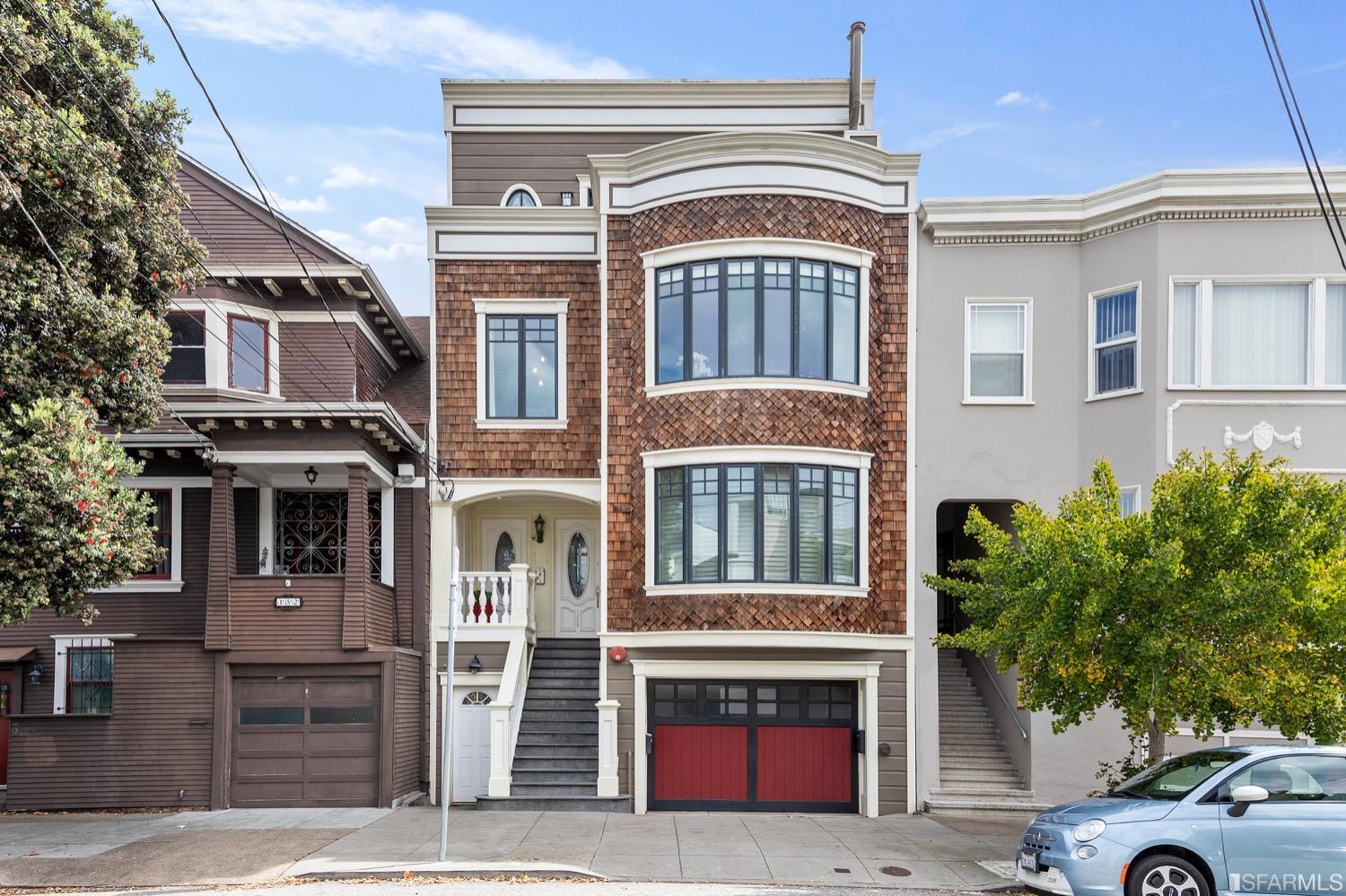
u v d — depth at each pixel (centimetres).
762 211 1783
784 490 1756
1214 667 1209
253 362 2009
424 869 1265
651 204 1842
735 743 1823
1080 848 1041
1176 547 1175
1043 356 1855
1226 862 1021
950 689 2091
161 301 1533
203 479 1975
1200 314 1758
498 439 1975
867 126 2253
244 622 1773
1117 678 1307
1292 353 1759
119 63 1470
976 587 1458
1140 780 1150
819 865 1330
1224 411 1745
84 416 1295
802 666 1792
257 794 1755
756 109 2266
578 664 2027
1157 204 1762
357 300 2041
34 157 1294
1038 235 1856
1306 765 1067
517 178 2245
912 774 1780
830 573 1759
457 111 2259
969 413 1850
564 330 1981
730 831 1561
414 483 1975
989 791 1791
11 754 1730
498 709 1778
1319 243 1753
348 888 1197
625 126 2256
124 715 1745
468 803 1895
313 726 1777
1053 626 1263
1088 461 1828
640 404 1833
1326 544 1230
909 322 1856
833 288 1808
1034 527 1356
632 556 1825
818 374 1789
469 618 1938
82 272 1374
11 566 1225
